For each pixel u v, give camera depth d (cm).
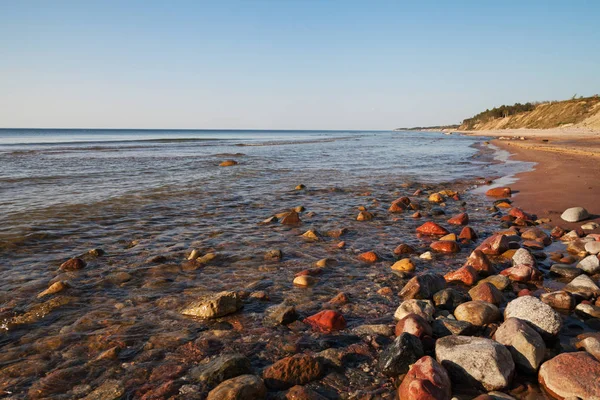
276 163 2377
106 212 981
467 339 345
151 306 466
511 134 6806
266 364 344
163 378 322
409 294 487
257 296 487
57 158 2488
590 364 300
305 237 777
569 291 489
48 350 367
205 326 414
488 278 534
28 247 693
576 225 841
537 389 309
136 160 2414
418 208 1074
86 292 505
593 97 7425
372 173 1900
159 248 698
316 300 484
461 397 300
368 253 650
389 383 321
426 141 6138
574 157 2294
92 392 305
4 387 312
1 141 5541
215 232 813
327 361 348
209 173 1811
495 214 979
